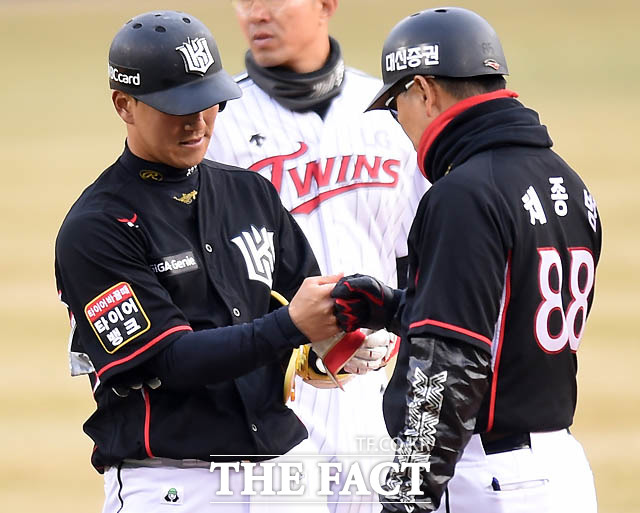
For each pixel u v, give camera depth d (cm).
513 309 1288
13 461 2819
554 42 14862
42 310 4322
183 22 1366
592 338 3759
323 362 1441
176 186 1393
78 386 3450
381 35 15538
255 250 1435
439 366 1236
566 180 1355
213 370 1320
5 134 9538
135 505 1376
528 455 1325
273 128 1862
